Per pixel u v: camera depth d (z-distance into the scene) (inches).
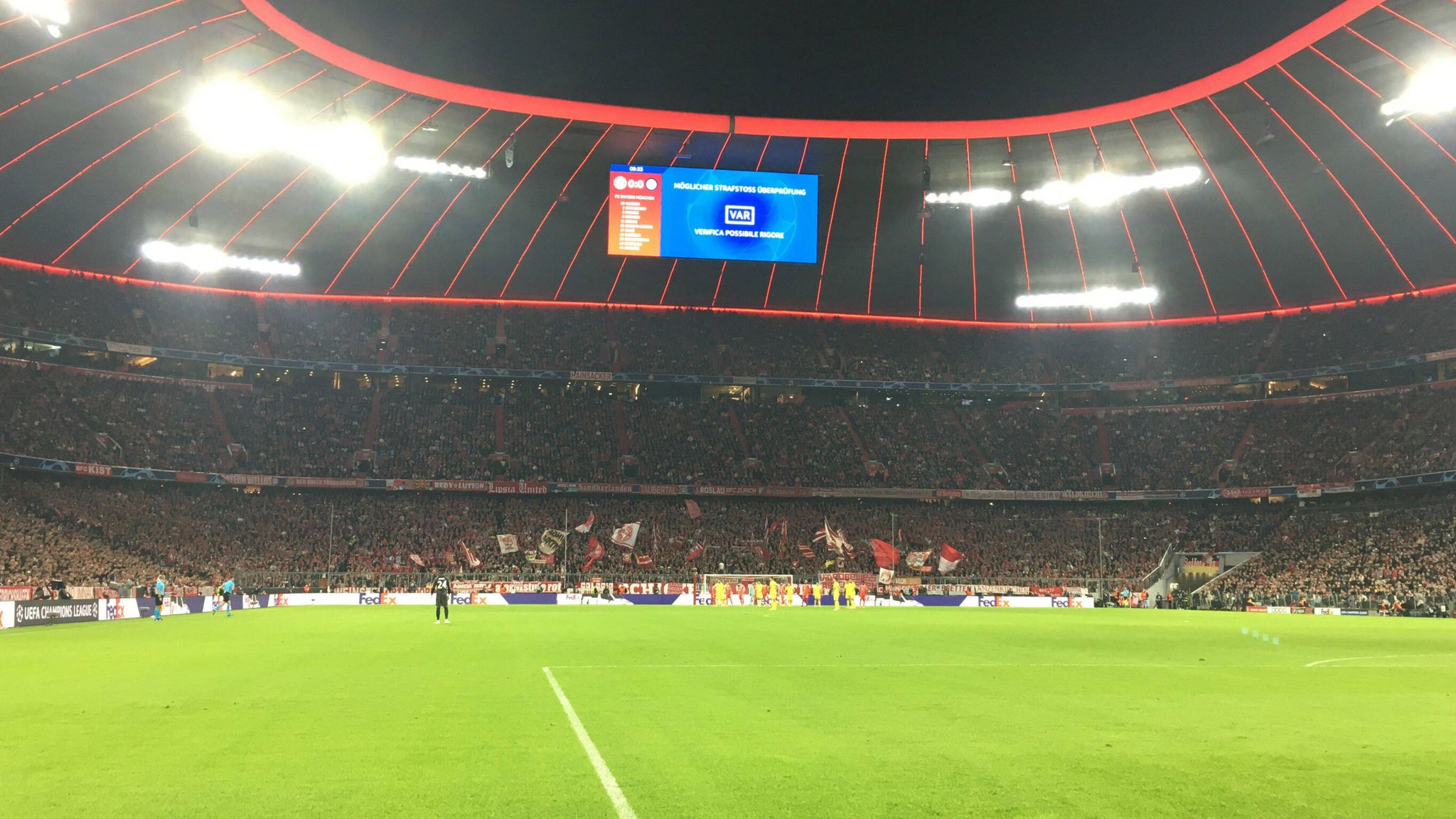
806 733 463.8
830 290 3299.7
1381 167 2399.1
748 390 3368.6
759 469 3038.9
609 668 784.3
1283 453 2974.9
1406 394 2955.2
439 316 3216.0
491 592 2450.8
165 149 2176.4
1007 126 2363.4
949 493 3043.8
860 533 2957.7
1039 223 2871.6
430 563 2600.9
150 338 2711.6
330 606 2246.6
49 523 2228.1
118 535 2314.2
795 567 2810.0
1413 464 2699.3
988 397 3452.3
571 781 358.0
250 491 2726.4
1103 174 2311.8
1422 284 2982.3
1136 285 3152.1
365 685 660.1
